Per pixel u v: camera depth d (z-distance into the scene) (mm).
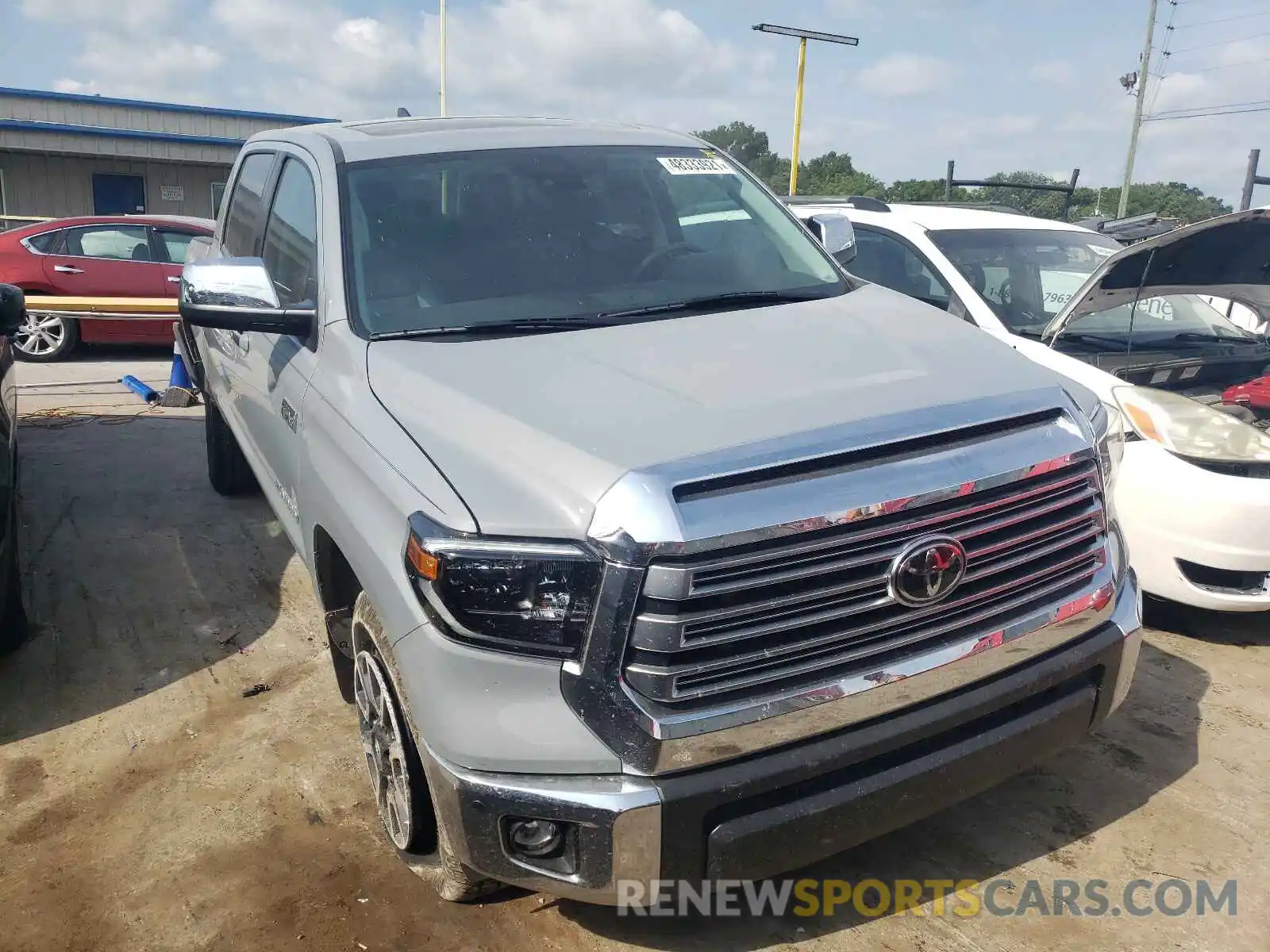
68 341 11047
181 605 4809
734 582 2107
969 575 2363
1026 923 2764
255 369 3959
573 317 3146
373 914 2818
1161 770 3416
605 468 2150
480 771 2225
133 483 6590
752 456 2168
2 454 4168
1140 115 26062
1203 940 2691
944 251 5395
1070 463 2512
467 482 2303
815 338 2945
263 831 3174
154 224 11242
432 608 2236
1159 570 4039
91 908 2869
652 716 2100
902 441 2289
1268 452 3867
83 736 3729
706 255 3611
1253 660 4141
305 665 4230
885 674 2275
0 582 3953
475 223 3432
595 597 2096
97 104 24797
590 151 3861
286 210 3949
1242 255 4398
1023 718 2543
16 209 24594
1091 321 5117
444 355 2848
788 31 24062
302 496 3186
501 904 2848
